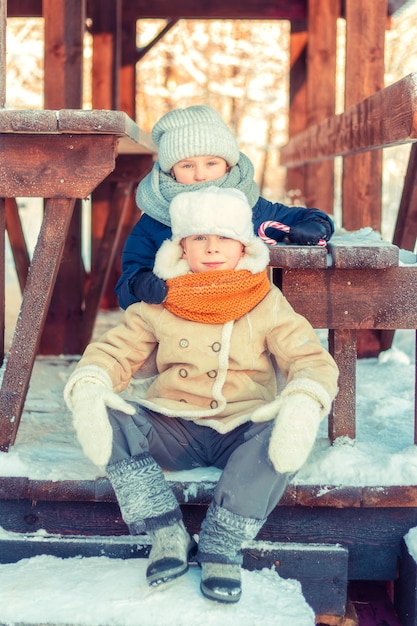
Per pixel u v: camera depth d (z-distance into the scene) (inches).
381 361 161.0
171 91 584.1
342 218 187.2
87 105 571.2
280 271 98.3
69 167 95.2
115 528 92.9
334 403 98.6
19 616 76.7
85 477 90.4
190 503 87.7
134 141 114.1
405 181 133.7
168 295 86.9
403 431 107.5
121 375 88.1
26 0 246.7
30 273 97.4
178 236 86.6
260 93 607.8
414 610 87.4
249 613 77.2
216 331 86.7
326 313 97.3
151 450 87.7
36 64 542.6
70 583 82.3
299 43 273.0
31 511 93.1
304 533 92.5
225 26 580.7
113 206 170.9
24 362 97.7
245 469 77.7
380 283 97.2
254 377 89.5
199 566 84.2
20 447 99.9
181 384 88.1
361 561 93.5
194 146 98.7
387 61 556.4
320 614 90.1
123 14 267.7
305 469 92.0
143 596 78.8
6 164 95.4
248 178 104.3
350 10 171.6
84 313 168.6
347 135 136.0
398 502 89.8
